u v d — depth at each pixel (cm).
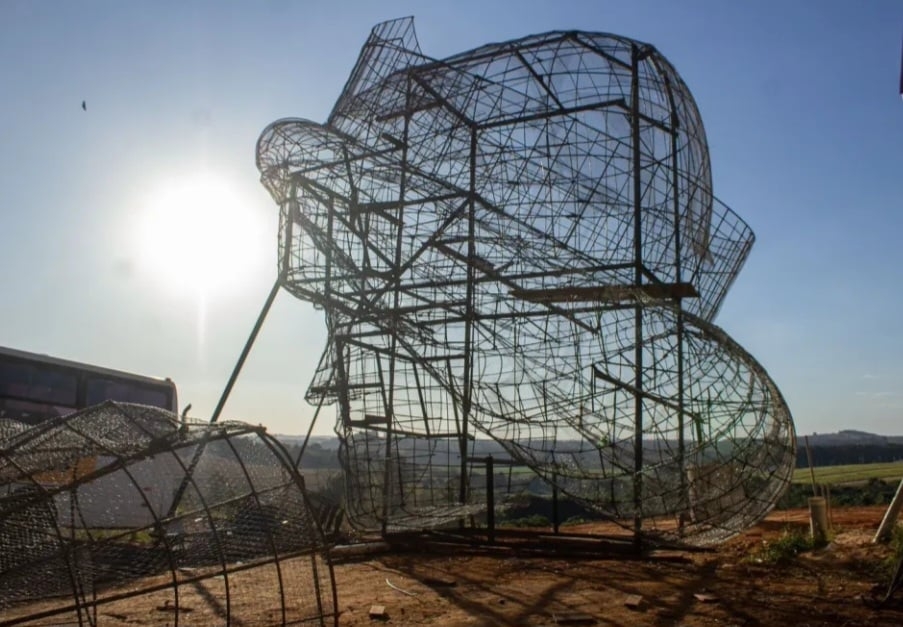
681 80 2205
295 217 2230
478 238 2181
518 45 2241
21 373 2342
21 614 1178
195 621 1203
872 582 1486
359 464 2247
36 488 1032
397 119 2338
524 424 1948
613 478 1825
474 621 1246
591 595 1465
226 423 1072
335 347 2273
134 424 1095
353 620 1241
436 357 2156
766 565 1744
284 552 1102
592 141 2116
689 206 2089
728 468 1728
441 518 2089
